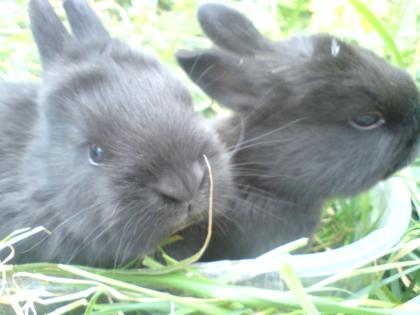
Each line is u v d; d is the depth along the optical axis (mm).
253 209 215
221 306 183
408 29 313
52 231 188
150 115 173
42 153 188
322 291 193
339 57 202
